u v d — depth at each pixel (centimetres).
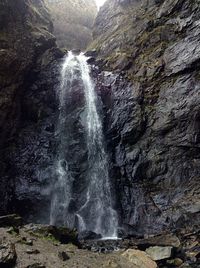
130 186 1831
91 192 1914
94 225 1827
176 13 2181
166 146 1809
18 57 2020
